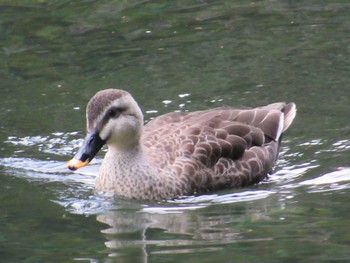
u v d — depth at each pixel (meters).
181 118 15.98
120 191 14.88
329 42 19.34
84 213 14.20
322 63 18.59
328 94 17.58
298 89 17.78
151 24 20.48
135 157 14.92
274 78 18.17
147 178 14.80
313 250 12.45
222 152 15.21
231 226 13.51
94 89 18.03
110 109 14.59
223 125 15.60
